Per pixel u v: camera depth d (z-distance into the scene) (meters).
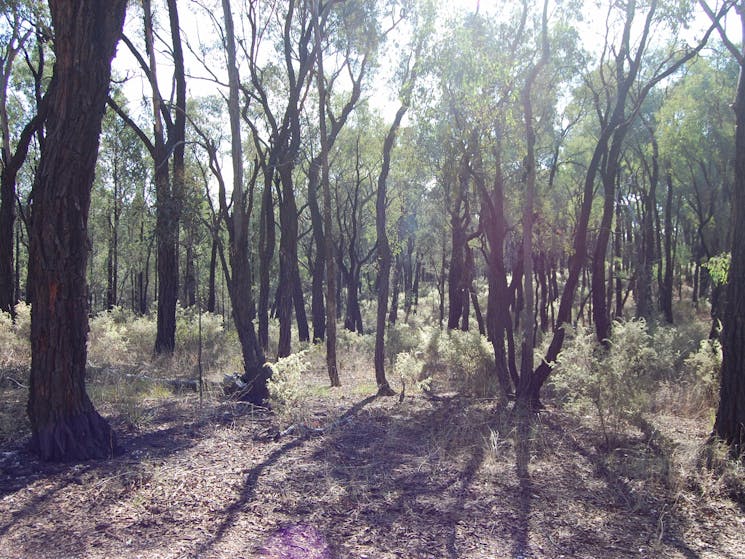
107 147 22.84
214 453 5.71
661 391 8.70
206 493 4.58
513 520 4.38
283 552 3.66
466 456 5.87
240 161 8.56
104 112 5.44
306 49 12.63
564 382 6.80
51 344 5.28
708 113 18.88
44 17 13.27
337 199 23.75
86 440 5.35
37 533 3.79
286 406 7.34
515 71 8.72
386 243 10.40
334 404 8.38
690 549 4.00
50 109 5.27
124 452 5.59
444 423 7.22
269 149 13.07
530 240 8.13
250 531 3.94
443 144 9.32
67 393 5.32
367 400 8.79
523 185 10.66
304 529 4.03
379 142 22.20
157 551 3.58
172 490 4.61
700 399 8.00
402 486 4.98
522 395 8.11
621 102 8.80
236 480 4.91
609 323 10.53
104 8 5.30
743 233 5.99
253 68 13.06
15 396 7.60
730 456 5.57
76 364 5.40
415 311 33.28
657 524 4.40
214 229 8.62
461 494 4.84
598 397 6.37
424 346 12.57
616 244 23.67
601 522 4.41
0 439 5.77
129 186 24.84
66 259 5.30
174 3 12.91
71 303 5.36
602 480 5.27
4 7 12.66
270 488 4.75
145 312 32.00
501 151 9.20
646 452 5.89
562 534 4.17
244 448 5.95
